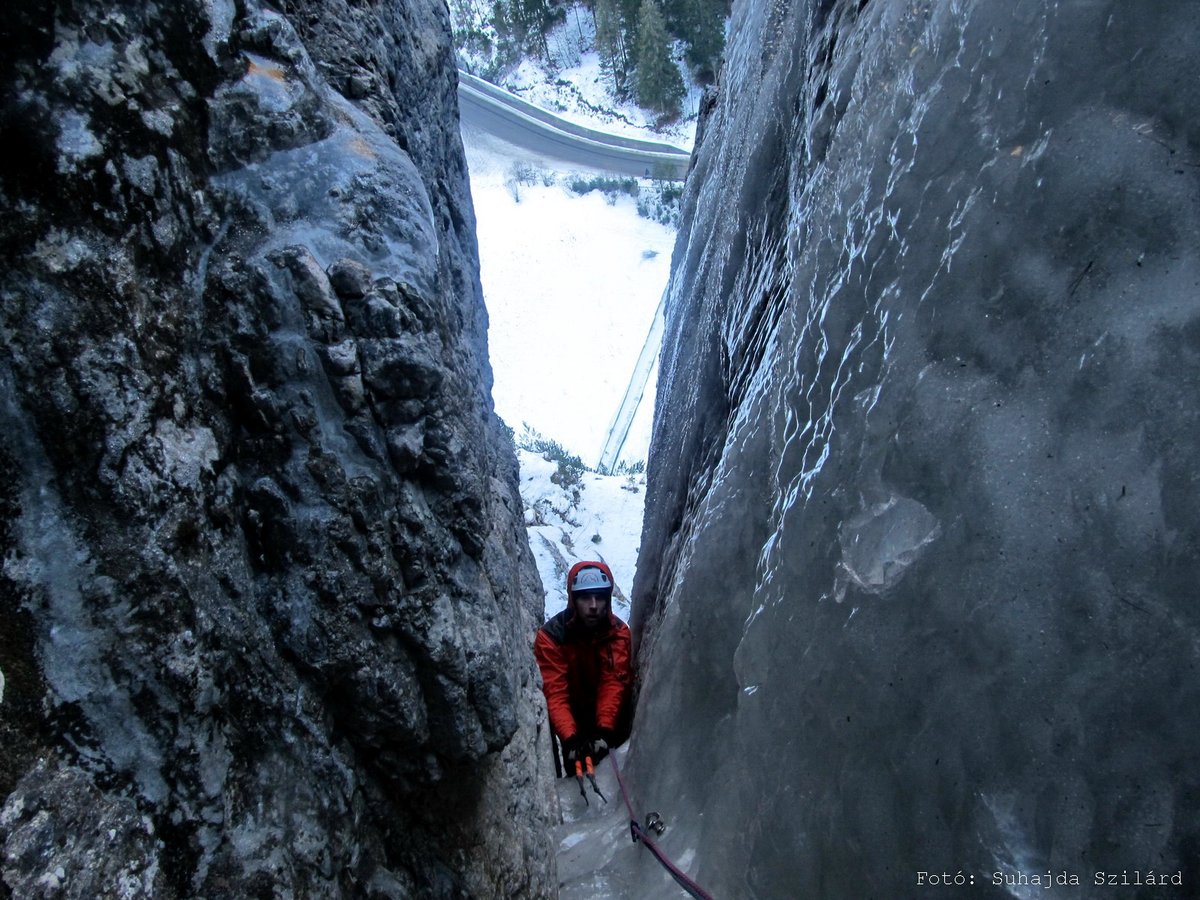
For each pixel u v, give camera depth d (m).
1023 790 1.36
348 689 1.44
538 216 31.41
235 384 1.38
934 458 1.63
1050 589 1.38
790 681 1.98
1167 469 1.29
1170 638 1.25
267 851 1.23
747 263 3.87
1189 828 1.19
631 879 2.60
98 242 1.18
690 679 2.80
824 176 2.50
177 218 1.32
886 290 1.91
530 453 12.59
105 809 1.03
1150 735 1.25
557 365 25.00
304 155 1.52
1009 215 1.58
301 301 1.42
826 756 1.80
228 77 1.44
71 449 1.11
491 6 46.81
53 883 0.94
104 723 1.08
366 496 1.45
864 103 2.31
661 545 4.41
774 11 4.37
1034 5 1.63
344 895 1.41
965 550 1.52
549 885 2.43
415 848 1.68
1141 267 1.38
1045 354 1.48
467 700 1.65
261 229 1.44
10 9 1.11
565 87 41.28
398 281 1.54
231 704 1.27
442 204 3.44
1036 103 1.59
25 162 1.12
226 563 1.31
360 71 2.24
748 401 3.01
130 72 1.24
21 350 1.09
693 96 39.38
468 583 1.71
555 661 3.73
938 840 1.48
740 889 2.08
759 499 2.64
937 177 1.82
